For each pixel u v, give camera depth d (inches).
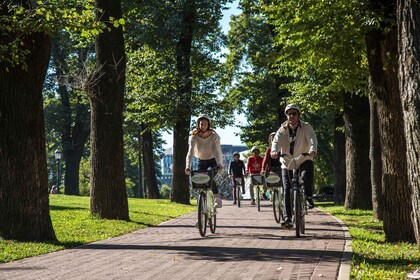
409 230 498.3
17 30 467.2
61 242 494.3
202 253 410.3
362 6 505.4
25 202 495.5
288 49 610.2
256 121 1755.7
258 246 447.2
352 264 346.9
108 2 730.2
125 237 544.4
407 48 278.4
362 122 999.0
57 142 2763.3
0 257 401.7
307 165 518.3
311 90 1056.8
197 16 1379.2
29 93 498.0
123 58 741.9
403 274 315.3
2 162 496.1
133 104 1385.3
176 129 1342.3
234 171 1133.7
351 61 604.7
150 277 315.9
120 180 737.0
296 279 301.3
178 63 1379.2
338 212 922.1
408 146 279.7
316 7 565.0
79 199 1309.1
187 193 1312.7
